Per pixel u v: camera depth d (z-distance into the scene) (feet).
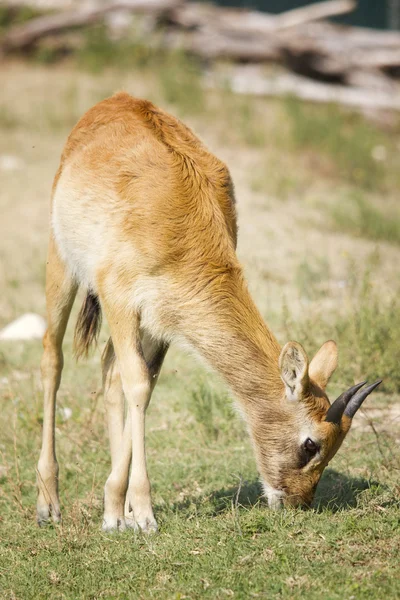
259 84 203.62
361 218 138.31
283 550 48.44
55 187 60.29
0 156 155.12
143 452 53.26
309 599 43.45
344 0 244.22
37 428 72.33
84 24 217.36
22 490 63.36
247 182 151.23
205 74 209.26
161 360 57.77
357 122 201.05
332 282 108.68
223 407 73.67
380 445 65.67
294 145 174.09
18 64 213.05
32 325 96.22
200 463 65.21
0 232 122.62
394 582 44.39
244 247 119.34
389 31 319.06
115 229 54.60
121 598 45.65
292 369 51.93
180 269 53.36
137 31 213.05
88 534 54.08
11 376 83.46
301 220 134.51
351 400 53.26
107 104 63.31
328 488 58.65
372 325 82.58
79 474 65.05
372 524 50.83
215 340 53.42
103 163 57.21
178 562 48.49
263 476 54.65
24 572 49.52
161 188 54.70
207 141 171.32
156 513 56.29
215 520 53.72
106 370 59.62
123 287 53.83
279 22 218.59
